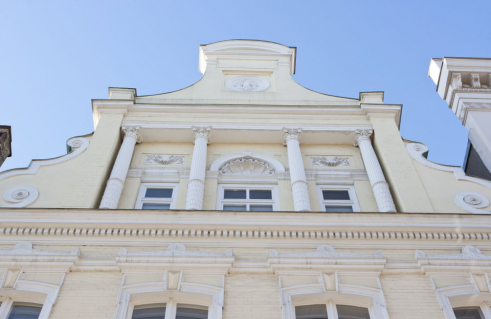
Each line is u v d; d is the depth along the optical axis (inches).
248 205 594.2
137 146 674.2
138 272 463.5
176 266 467.5
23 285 450.9
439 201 579.5
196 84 778.2
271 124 685.9
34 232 498.0
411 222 513.0
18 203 559.5
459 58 769.6
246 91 769.6
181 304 449.4
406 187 589.0
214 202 590.2
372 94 737.6
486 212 566.9
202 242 498.0
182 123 683.4
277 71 810.8
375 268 471.5
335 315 442.3
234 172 644.7
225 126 678.5
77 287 451.2
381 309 437.4
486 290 454.9
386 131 677.9
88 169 598.9
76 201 554.6
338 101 746.8
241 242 498.9
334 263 473.7
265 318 428.5
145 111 703.1
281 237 502.3
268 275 468.4
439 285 460.8
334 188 621.3
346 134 679.7
